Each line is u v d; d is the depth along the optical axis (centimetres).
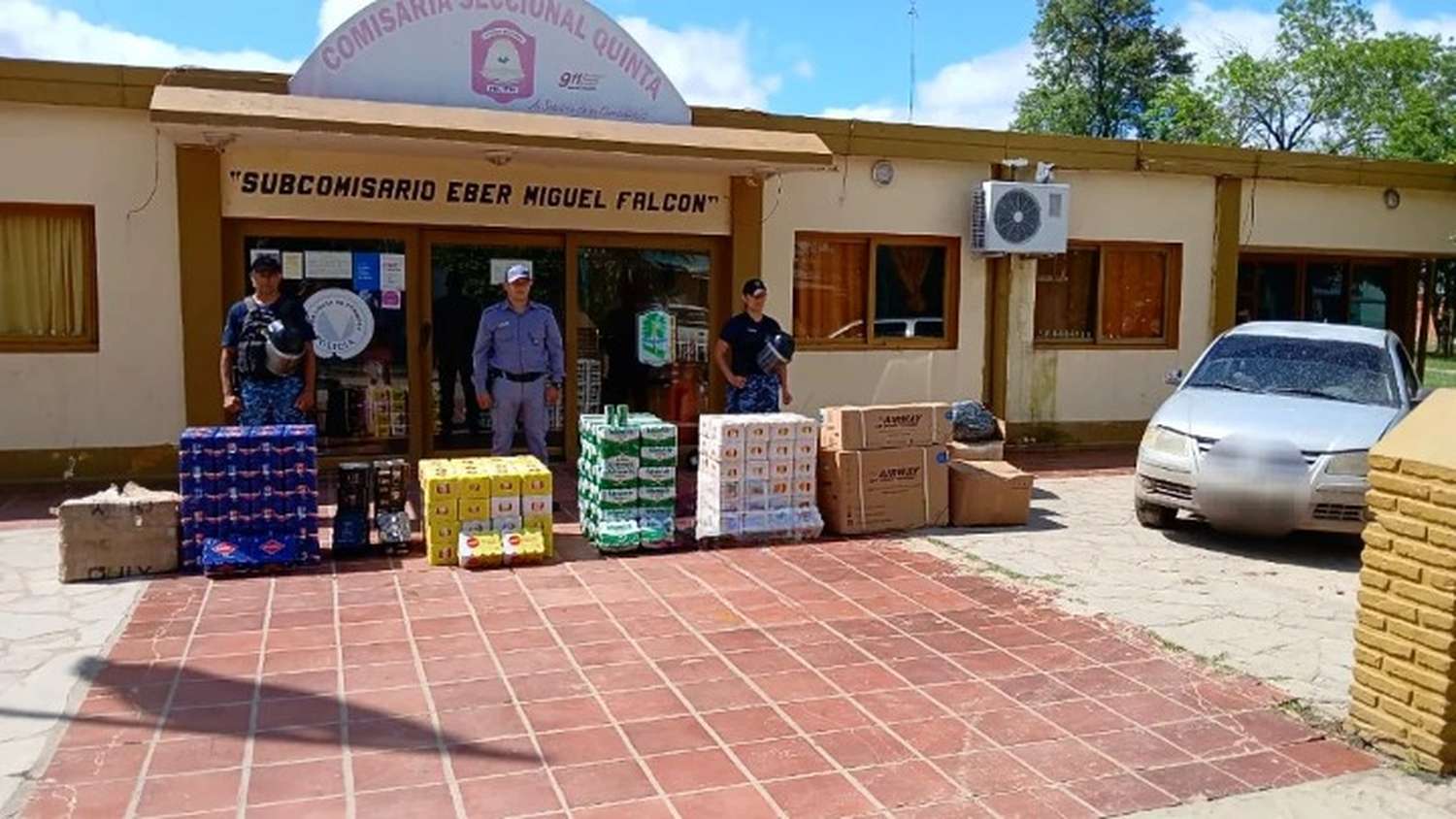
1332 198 1365
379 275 994
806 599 650
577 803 395
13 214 909
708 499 774
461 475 712
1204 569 736
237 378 777
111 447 931
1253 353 913
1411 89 3959
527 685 505
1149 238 1280
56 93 877
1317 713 492
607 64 972
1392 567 451
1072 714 486
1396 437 455
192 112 780
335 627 581
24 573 671
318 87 894
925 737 460
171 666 521
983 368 1220
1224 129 4288
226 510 683
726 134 963
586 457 791
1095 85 4572
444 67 924
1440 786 427
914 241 1182
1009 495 856
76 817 378
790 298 1124
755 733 459
